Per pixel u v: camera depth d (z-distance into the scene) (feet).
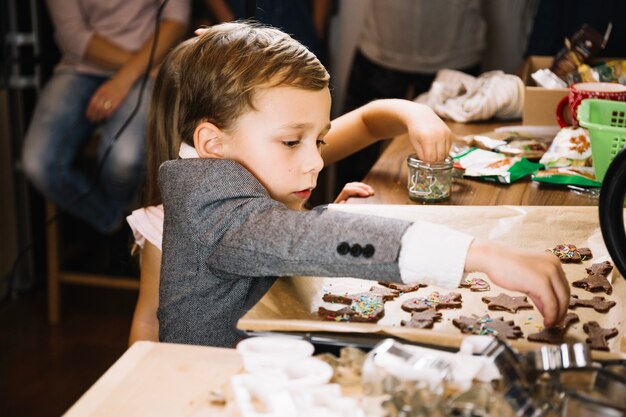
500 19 9.14
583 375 2.08
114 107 8.56
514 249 2.69
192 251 3.07
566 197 4.25
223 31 3.47
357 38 9.82
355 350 2.28
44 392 7.32
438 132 4.30
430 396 1.95
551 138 5.17
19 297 9.18
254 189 3.05
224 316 3.13
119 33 8.50
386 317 2.98
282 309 2.81
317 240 2.77
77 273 8.82
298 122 3.23
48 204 8.55
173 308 3.14
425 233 2.69
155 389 2.17
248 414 1.96
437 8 8.59
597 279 3.22
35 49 8.74
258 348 2.29
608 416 1.86
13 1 8.53
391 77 8.92
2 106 8.72
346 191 4.35
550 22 7.20
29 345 8.17
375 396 2.02
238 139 3.28
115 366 2.27
